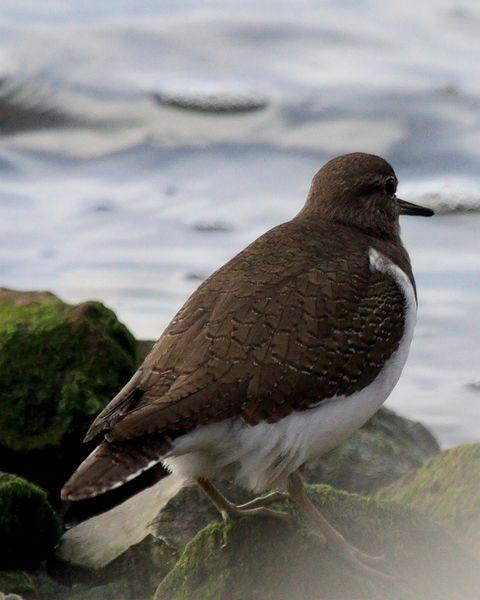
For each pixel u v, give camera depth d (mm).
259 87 28375
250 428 10352
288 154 26125
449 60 30047
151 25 31141
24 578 11797
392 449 14477
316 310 10750
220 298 10781
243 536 10945
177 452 10164
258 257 11258
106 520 12617
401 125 27188
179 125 26953
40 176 25266
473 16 32406
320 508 11453
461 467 12367
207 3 32625
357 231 12375
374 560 10875
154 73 28953
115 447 9961
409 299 11516
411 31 31656
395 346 11180
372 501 11492
